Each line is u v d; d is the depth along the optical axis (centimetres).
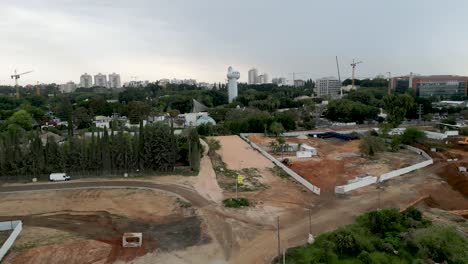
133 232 4381
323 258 3609
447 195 5959
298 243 4109
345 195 5831
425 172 7238
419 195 5825
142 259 3734
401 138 9819
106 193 5881
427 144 9612
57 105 18162
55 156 6769
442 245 3794
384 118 15650
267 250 3956
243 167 7719
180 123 14662
